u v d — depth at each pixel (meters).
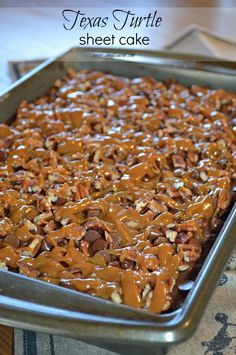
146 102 0.69
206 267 0.46
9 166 0.59
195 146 0.62
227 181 0.57
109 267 0.49
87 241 0.52
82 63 0.75
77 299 0.44
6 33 0.84
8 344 0.50
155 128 0.65
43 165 0.60
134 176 0.58
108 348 0.46
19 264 0.50
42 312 0.43
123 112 0.67
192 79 0.72
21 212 0.54
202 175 0.58
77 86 0.72
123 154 0.61
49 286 0.45
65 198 0.55
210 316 0.51
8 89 0.68
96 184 0.57
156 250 0.50
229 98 0.69
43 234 0.53
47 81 0.71
